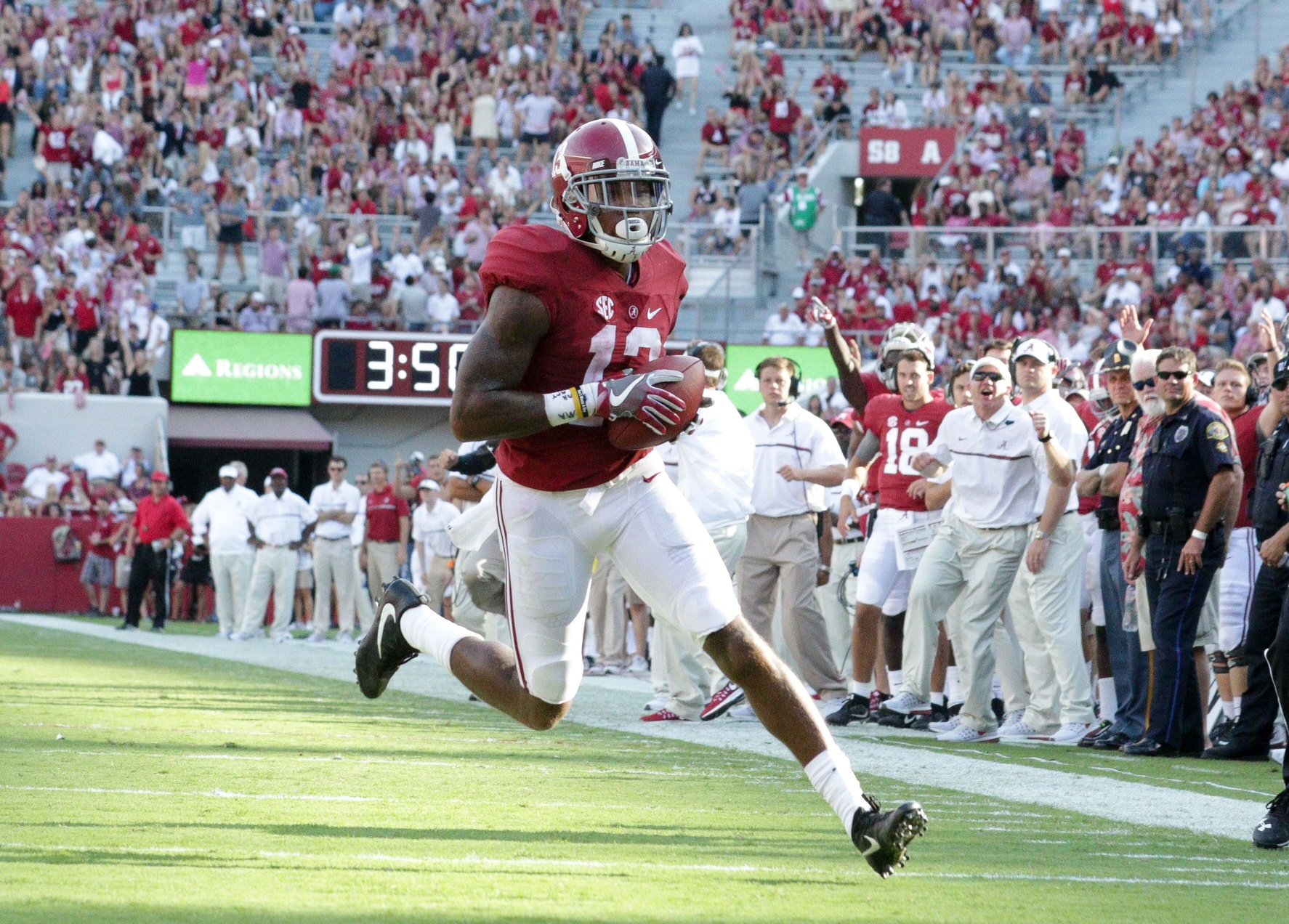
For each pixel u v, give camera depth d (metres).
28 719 26.88
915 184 100.19
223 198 89.62
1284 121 96.81
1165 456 27.56
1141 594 28.72
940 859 15.93
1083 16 110.12
